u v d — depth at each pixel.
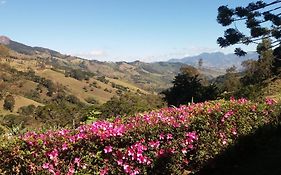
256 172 6.84
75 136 5.62
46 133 5.88
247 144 7.83
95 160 5.63
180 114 7.40
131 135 6.12
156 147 6.23
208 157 7.08
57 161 5.34
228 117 7.58
